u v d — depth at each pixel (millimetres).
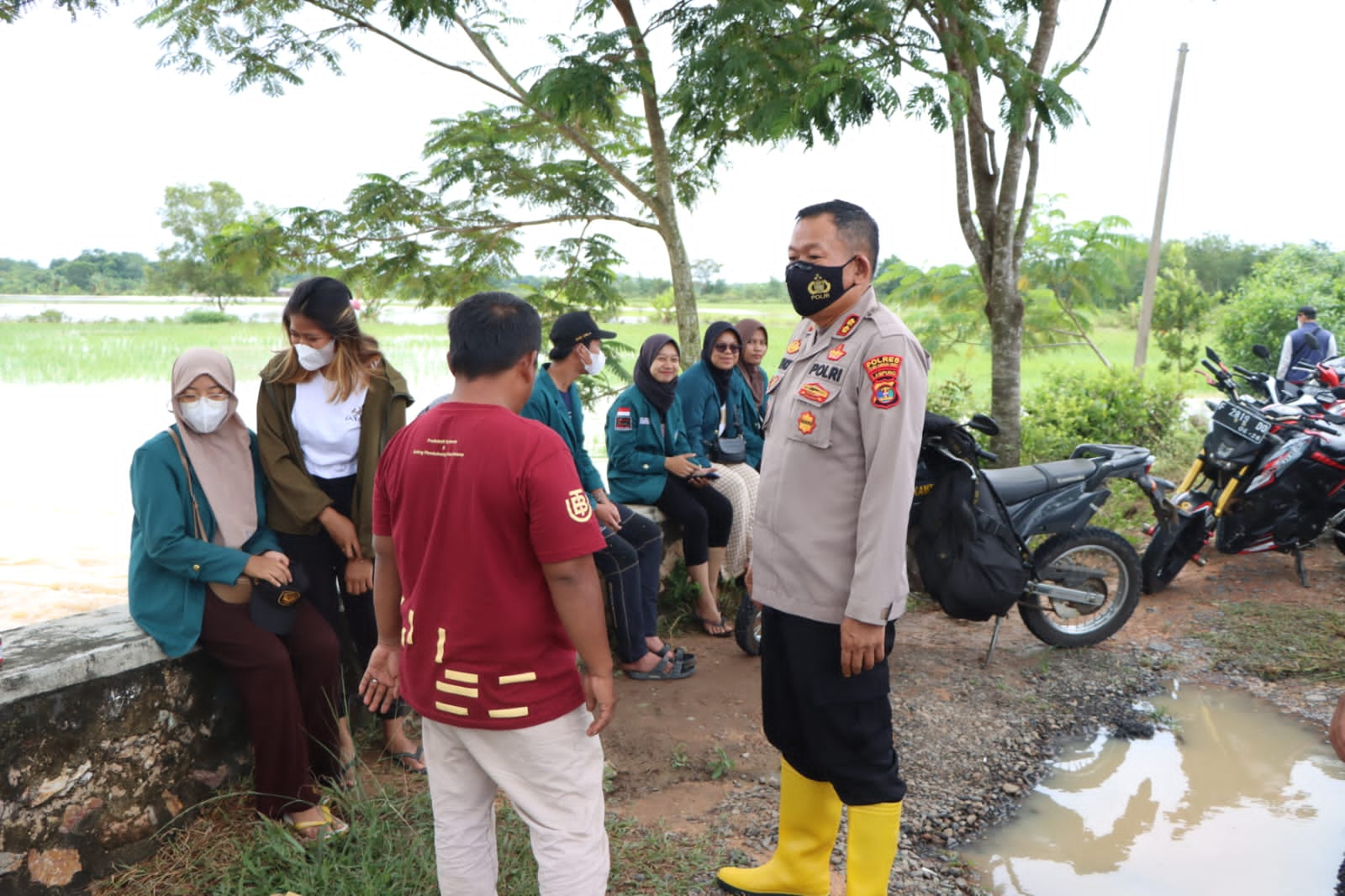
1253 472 5234
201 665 2836
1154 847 3021
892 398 2170
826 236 2283
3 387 20391
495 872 2145
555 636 1959
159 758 2758
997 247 6371
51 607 6008
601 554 4094
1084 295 13250
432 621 1926
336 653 2951
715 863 2811
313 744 2982
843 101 5043
